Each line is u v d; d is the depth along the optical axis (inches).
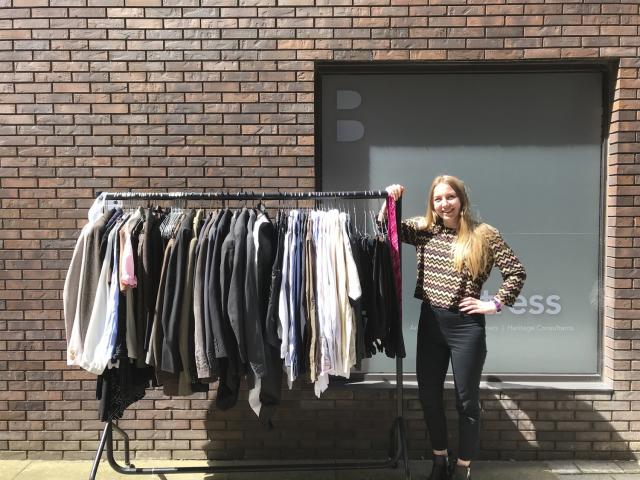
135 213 106.6
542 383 139.6
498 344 142.3
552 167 139.6
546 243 140.4
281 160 133.5
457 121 139.5
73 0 131.5
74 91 132.8
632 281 133.4
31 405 137.1
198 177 133.8
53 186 134.0
